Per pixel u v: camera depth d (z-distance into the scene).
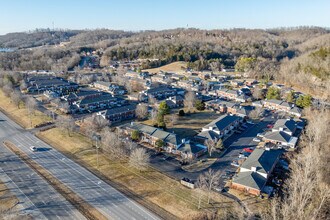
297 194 64.50
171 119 121.69
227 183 74.75
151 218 62.00
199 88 185.00
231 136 107.31
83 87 190.25
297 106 142.38
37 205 65.75
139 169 81.31
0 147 97.75
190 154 87.62
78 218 61.75
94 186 73.75
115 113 122.69
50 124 118.81
